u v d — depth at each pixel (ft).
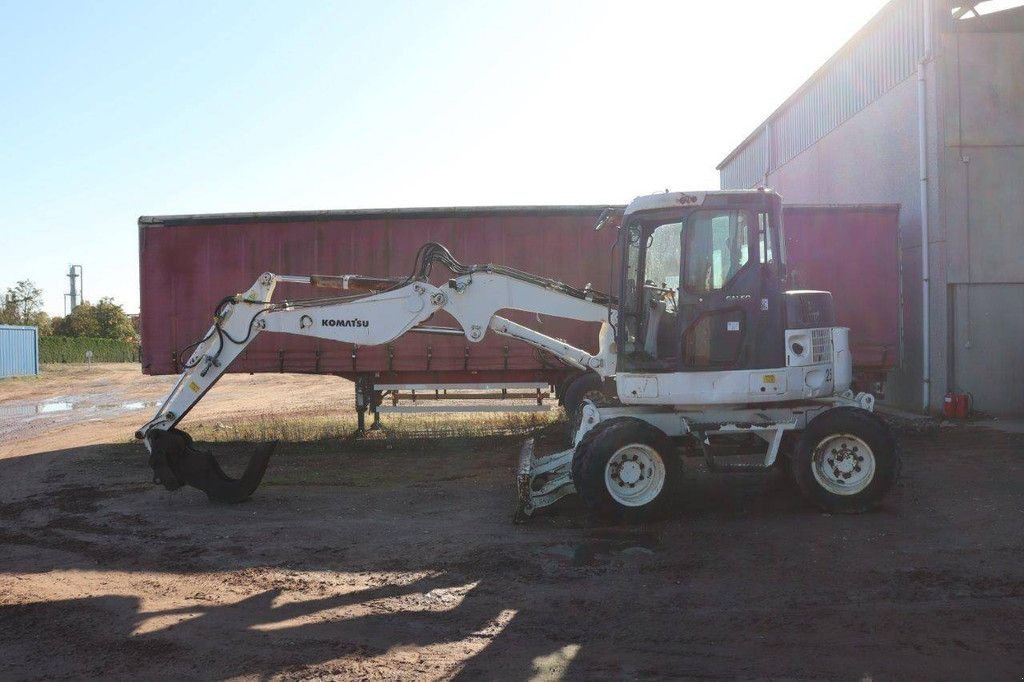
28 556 22.65
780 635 15.12
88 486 32.96
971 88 48.21
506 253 43.34
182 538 24.02
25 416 66.39
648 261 25.17
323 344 43.70
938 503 25.64
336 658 14.74
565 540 22.29
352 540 23.18
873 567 18.98
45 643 15.99
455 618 16.60
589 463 23.30
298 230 43.60
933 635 14.92
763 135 82.58
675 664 14.01
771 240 24.75
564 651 14.73
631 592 17.76
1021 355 48.32
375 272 43.42
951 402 47.29
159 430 29.01
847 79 61.62
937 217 48.42
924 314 49.47
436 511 26.78
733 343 24.58
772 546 20.94
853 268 45.29
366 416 52.75
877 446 23.98
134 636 16.21
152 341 43.62
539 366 43.47
